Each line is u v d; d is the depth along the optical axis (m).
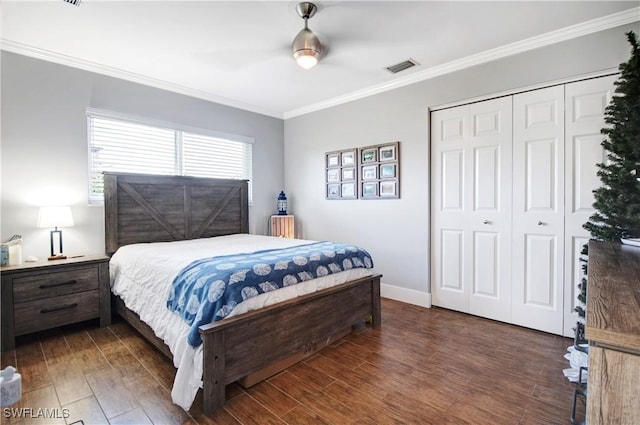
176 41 2.60
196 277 1.91
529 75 2.63
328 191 4.25
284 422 1.59
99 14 2.21
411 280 3.45
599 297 0.78
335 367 2.12
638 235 1.83
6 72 2.65
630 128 1.78
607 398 0.59
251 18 2.26
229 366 1.74
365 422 1.59
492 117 2.89
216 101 4.02
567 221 2.53
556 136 2.56
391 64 3.06
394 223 3.58
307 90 3.79
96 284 2.74
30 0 2.05
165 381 1.92
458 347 2.40
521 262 2.76
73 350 2.32
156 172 3.57
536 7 2.14
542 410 1.66
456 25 2.38
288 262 2.22
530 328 2.73
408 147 3.44
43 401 1.73
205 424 1.57
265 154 4.63
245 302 1.87
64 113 2.93
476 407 1.69
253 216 4.50
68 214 2.77
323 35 2.51
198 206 3.78
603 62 2.32
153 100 3.49
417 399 1.77
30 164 2.77
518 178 2.76
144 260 2.52
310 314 2.22
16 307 2.36
